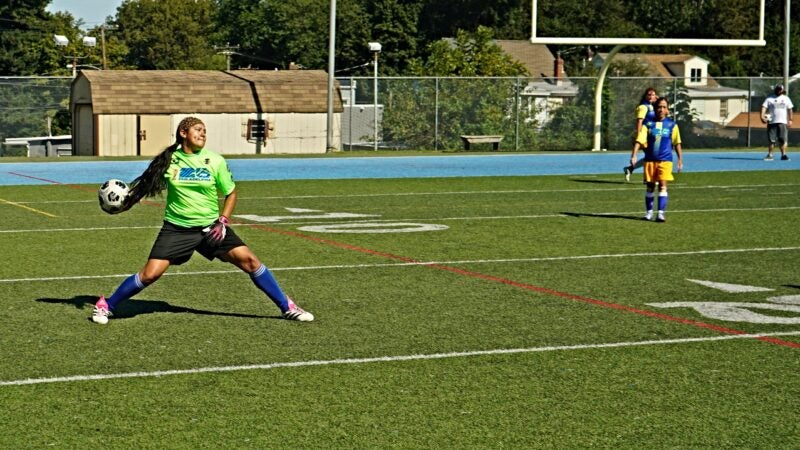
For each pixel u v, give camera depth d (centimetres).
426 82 5825
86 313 1404
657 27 8538
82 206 2772
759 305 1489
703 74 11125
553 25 9362
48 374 1100
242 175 3922
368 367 1137
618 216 2600
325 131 6031
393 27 12081
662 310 1450
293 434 914
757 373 1122
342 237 2184
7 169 4147
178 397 1020
